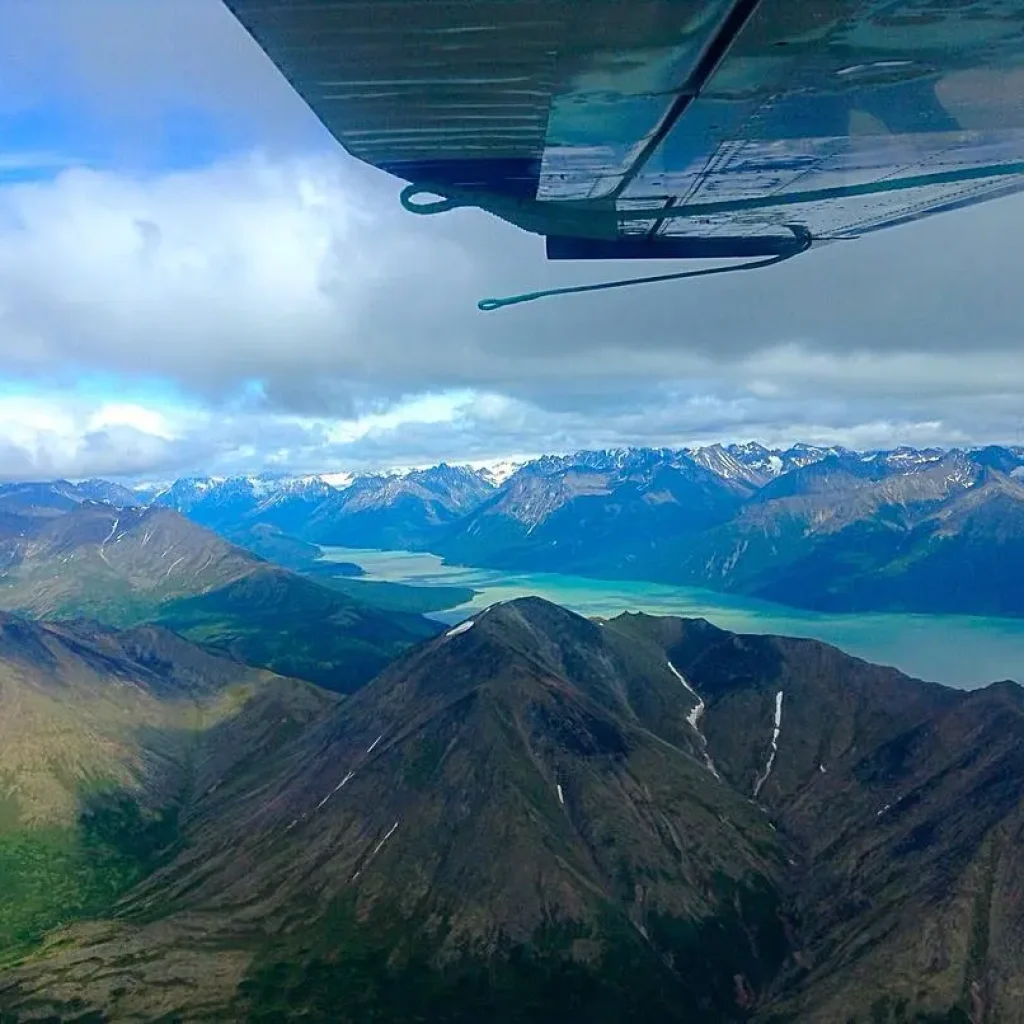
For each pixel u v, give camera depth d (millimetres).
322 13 6750
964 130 8906
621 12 6852
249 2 6613
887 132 8797
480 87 7859
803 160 9414
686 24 7016
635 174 9836
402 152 9281
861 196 10383
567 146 9102
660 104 8242
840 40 7230
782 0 6855
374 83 7715
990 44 7324
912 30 6996
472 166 9828
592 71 7598
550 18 6867
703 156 9477
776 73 7809
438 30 6969
